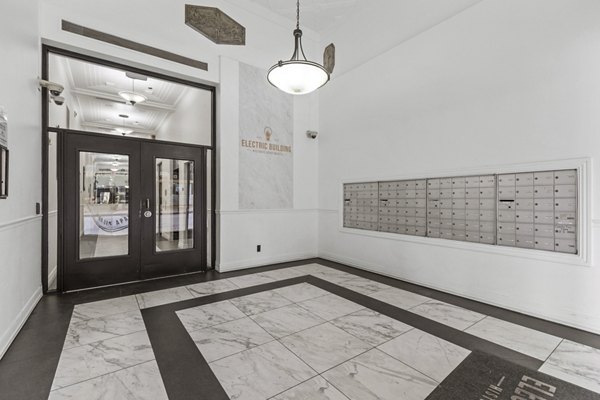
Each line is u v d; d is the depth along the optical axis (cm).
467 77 317
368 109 438
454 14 333
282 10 470
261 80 466
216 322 254
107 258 360
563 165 250
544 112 262
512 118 282
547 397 159
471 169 313
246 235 453
